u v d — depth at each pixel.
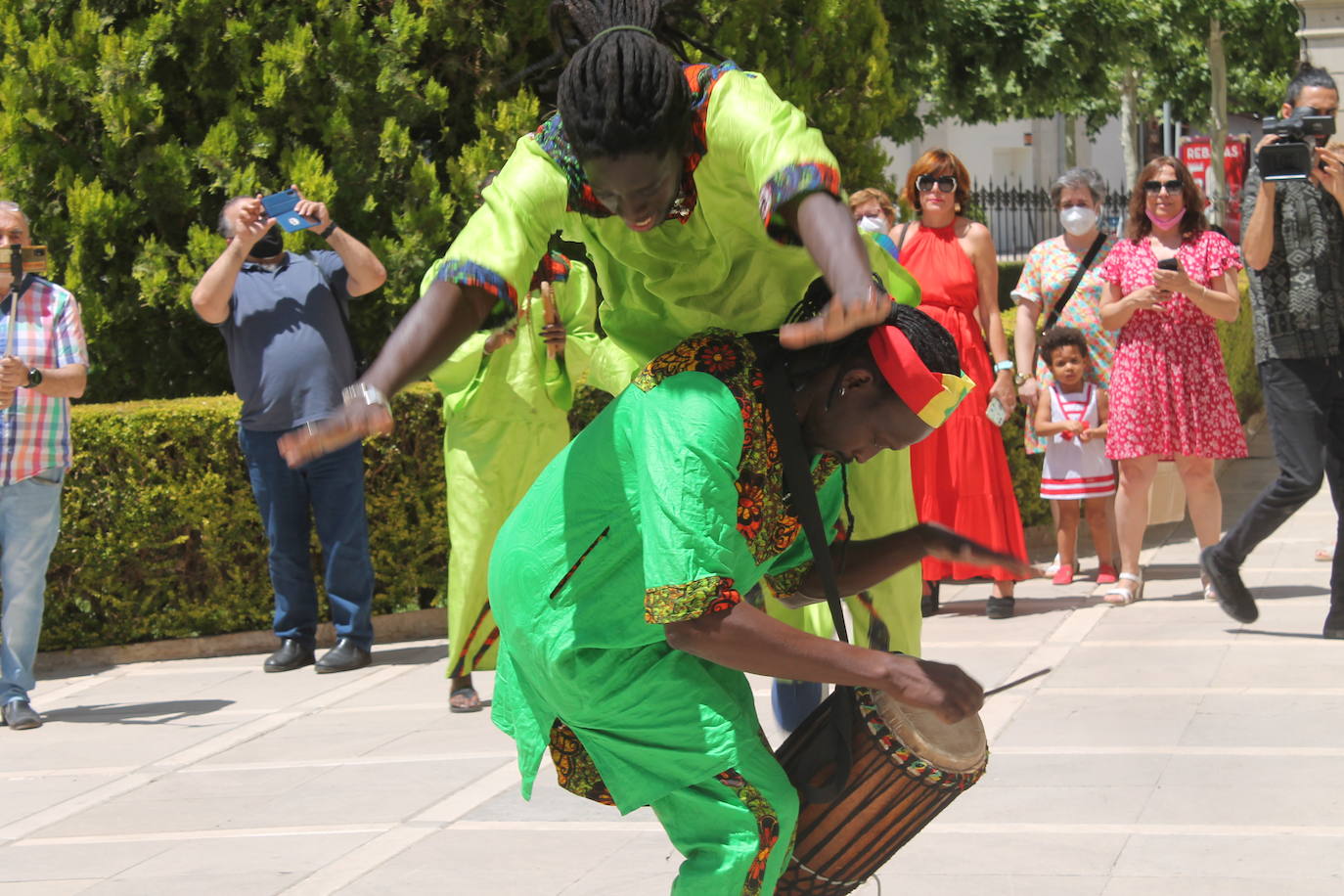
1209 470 8.49
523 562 3.36
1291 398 7.06
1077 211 9.15
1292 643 7.33
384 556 9.10
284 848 5.32
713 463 3.03
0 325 7.39
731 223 3.18
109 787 6.28
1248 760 5.57
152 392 10.09
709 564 3.00
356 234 9.85
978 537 8.44
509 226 3.18
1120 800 5.22
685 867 3.33
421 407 9.04
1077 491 9.06
